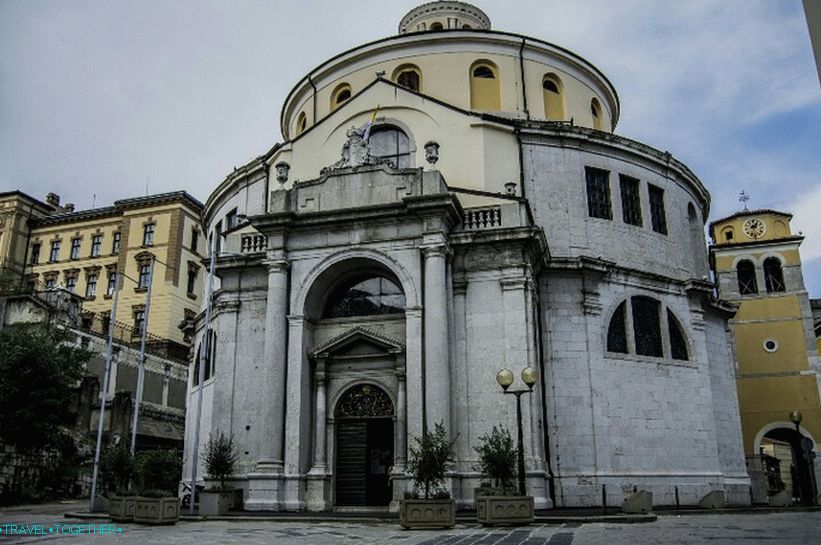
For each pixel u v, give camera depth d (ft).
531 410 73.87
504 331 76.95
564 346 86.48
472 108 105.91
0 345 113.80
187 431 110.83
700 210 116.06
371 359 79.92
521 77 107.65
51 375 114.73
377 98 95.45
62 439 123.54
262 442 76.02
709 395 95.55
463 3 127.65
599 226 94.68
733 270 140.87
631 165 100.48
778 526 52.85
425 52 108.68
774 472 167.02
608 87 119.85
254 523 62.23
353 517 64.39
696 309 98.48
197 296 207.72
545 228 91.66
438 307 74.38
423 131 92.53
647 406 89.25
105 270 206.59
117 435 133.08
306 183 83.56
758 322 136.46
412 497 58.03
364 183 81.61
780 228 144.87
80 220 215.31
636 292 93.25
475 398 75.72
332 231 81.10
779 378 132.46
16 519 70.28
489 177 90.43
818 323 156.87
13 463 111.65
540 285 88.38
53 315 152.15
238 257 88.12
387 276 82.48
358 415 79.46
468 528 54.80
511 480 66.90
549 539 43.75
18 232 214.90
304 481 75.56
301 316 79.51
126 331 190.39
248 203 104.17
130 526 59.72
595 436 84.02
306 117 117.60
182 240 204.33
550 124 94.22
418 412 72.13
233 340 87.86
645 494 65.51
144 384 164.55
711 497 78.13
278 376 77.51
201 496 71.82
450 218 78.79
